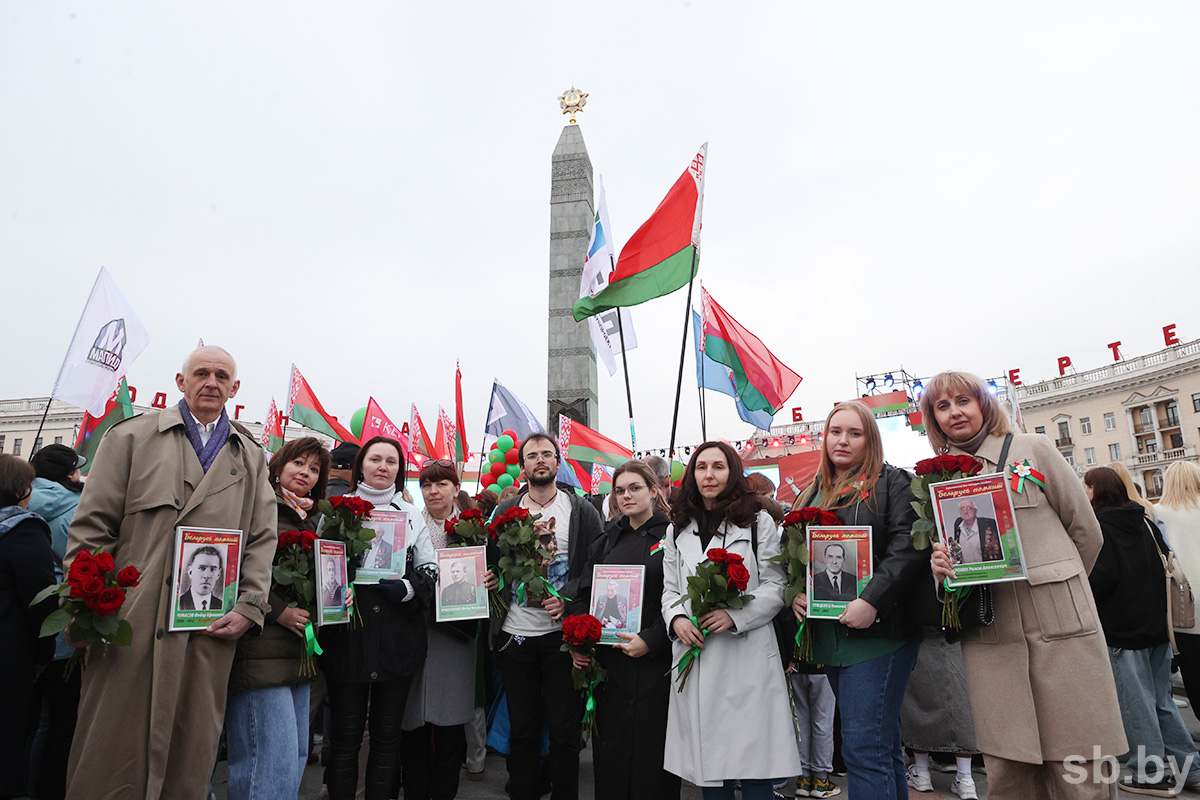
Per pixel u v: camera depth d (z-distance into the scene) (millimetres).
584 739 4305
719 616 3430
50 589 2867
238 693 3359
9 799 3740
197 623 3066
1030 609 3102
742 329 8727
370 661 3891
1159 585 4637
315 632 3664
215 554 3178
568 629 3727
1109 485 4898
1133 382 49219
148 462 3238
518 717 4133
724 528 3777
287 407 9867
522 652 4160
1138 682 4645
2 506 3957
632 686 3820
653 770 3684
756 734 3369
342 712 3895
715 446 3898
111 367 6863
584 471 10305
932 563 3086
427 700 4352
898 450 9172
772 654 3531
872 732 3184
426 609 4195
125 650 2953
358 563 3951
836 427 3729
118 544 3150
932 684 4641
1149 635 4543
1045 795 3156
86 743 2875
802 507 3977
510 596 4312
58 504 4730
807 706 4773
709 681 3480
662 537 4160
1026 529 3170
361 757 5805
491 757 6023
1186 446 46375
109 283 7004
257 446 3631
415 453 10922
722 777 3324
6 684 3756
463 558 4297
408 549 4371
